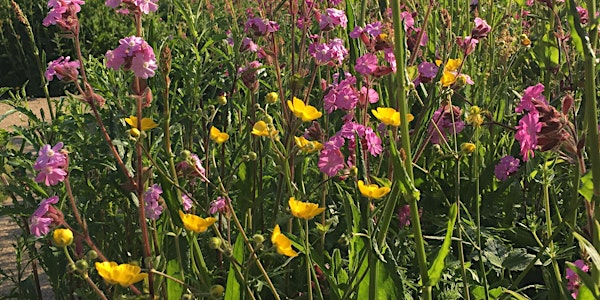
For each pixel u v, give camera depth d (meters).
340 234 0.58
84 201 0.58
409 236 0.59
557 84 0.65
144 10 0.41
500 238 0.61
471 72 0.82
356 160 0.55
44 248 0.60
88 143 0.58
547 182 0.44
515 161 0.71
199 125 0.69
